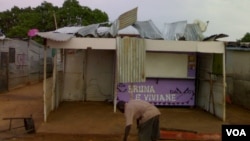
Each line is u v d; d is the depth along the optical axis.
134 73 13.34
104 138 10.35
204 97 15.01
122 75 13.34
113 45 13.09
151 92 15.42
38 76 29.16
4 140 9.84
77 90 16.77
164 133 10.18
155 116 8.16
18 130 10.95
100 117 12.95
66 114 13.38
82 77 16.75
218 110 13.34
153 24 14.65
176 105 15.59
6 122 12.07
